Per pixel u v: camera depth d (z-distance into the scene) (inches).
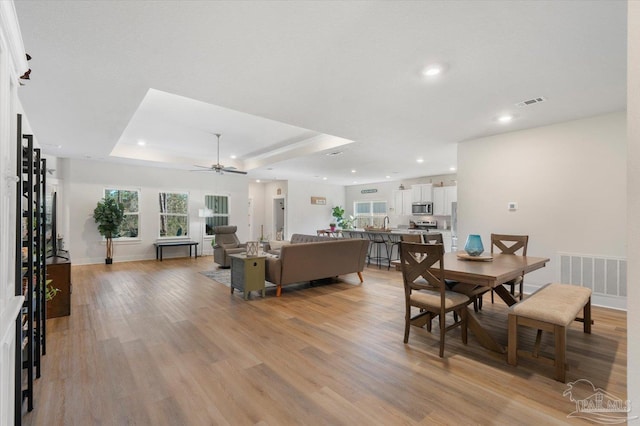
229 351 105.1
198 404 75.9
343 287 198.7
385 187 439.8
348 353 103.7
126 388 82.6
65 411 72.7
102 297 172.6
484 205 187.6
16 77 54.9
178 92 121.8
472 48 89.6
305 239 269.7
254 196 474.6
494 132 177.8
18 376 61.7
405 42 86.8
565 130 158.9
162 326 128.5
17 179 52.2
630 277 30.1
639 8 30.0
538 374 89.7
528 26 78.9
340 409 74.0
